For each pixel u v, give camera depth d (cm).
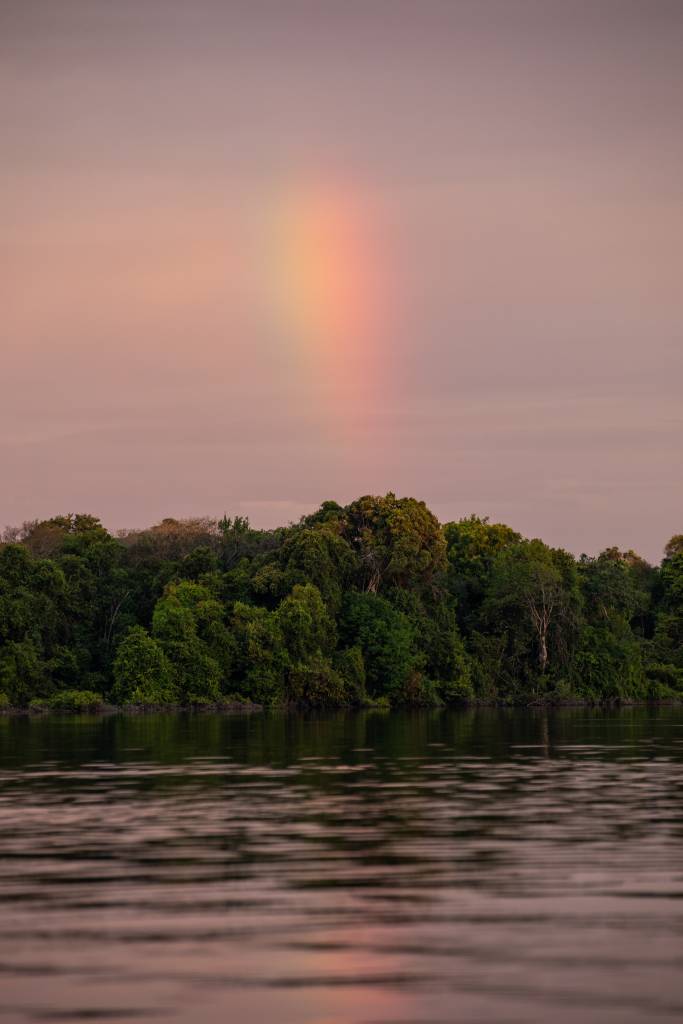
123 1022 1823
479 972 2041
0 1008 1884
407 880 2709
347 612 13688
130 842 3206
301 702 12838
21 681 12050
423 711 12800
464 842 3184
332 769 5188
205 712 12175
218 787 4466
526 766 5306
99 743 6925
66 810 3816
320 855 3009
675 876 2736
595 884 2656
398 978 2014
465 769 5169
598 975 2022
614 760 5612
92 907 2475
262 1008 1881
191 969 2067
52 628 12794
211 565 13962
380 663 13400
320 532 13788
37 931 2298
